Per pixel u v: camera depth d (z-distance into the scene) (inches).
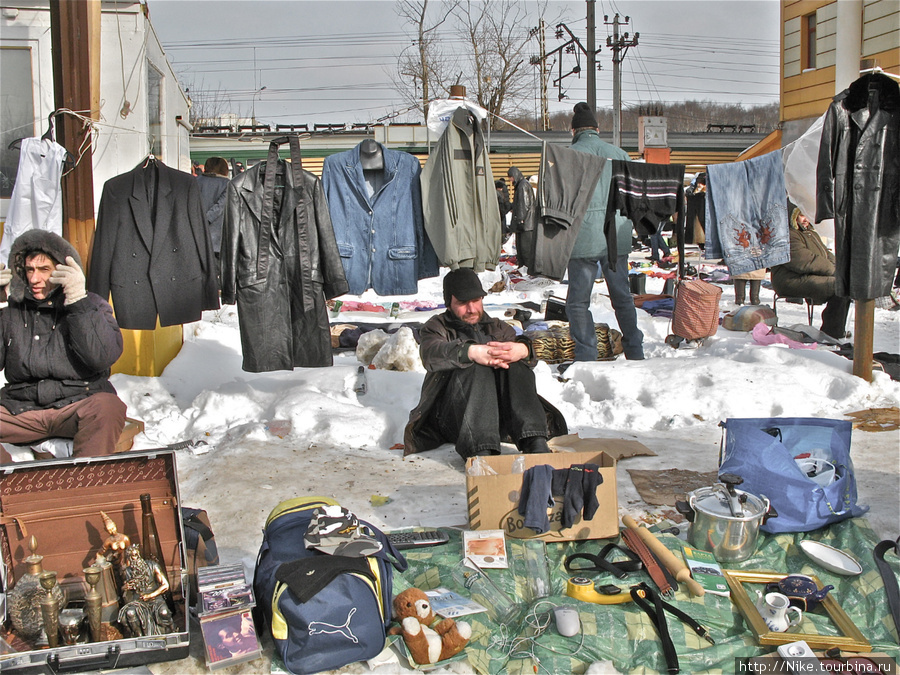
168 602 111.1
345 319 383.9
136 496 113.0
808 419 145.9
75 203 199.6
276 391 227.8
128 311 180.5
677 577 118.8
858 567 122.0
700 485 160.2
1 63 244.4
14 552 110.0
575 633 106.7
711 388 224.1
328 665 101.3
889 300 386.0
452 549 129.5
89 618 103.3
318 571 102.7
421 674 102.4
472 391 171.6
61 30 194.5
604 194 249.9
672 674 99.9
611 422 214.5
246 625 103.9
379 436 200.8
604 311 387.2
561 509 131.1
